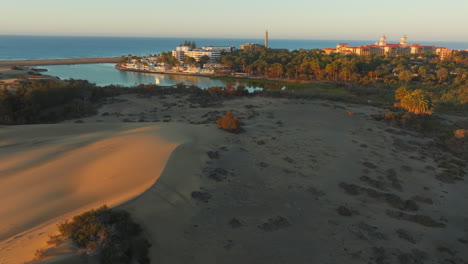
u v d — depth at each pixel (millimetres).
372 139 52000
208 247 19656
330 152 42156
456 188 35375
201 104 81625
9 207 20828
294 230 22828
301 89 119500
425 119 70500
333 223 24344
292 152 40344
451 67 166000
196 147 35531
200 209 23547
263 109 73188
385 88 122562
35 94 69000
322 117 66125
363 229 23734
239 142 42031
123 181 24875
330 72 148625
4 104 62562
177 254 18500
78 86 91000
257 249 20172
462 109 88250
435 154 47969
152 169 26859
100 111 73625
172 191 24469
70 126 47250
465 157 47375
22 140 39094
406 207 29141
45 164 28922
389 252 21125
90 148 33125
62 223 18250
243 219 23406
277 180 31125
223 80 161875
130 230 18375
